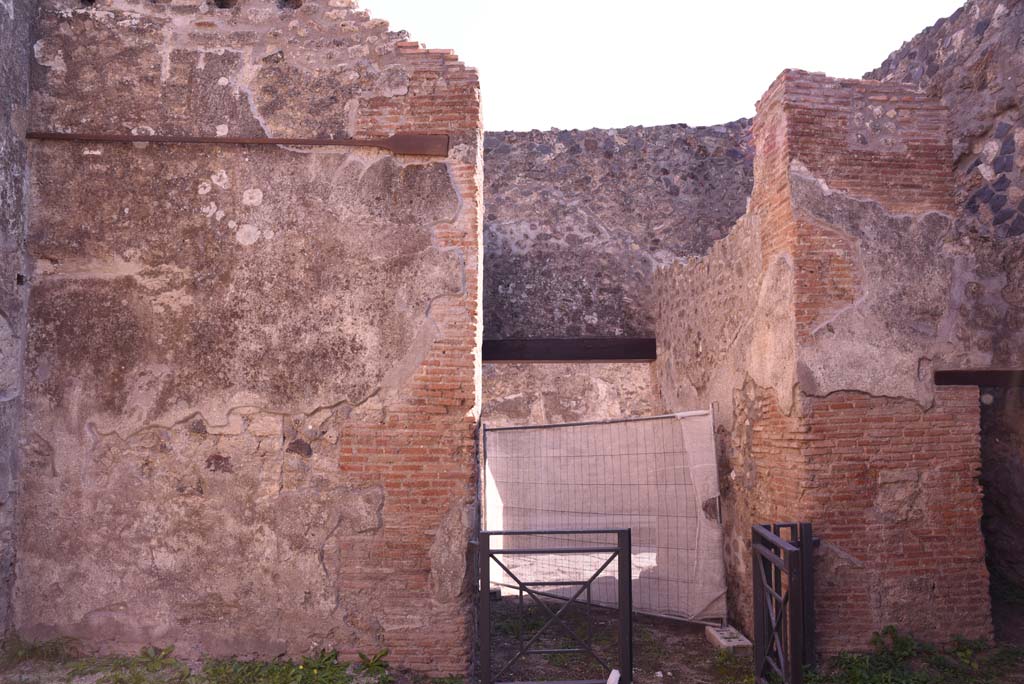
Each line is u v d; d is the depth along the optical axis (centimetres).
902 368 506
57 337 477
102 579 468
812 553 475
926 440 504
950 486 503
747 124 886
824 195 511
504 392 1114
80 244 480
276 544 471
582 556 656
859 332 505
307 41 500
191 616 468
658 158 885
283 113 492
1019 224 561
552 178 884
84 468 472
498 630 583
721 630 568
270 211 487
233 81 494
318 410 479
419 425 478
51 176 482
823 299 504
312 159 491
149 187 485
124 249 482
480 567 427
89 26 491
